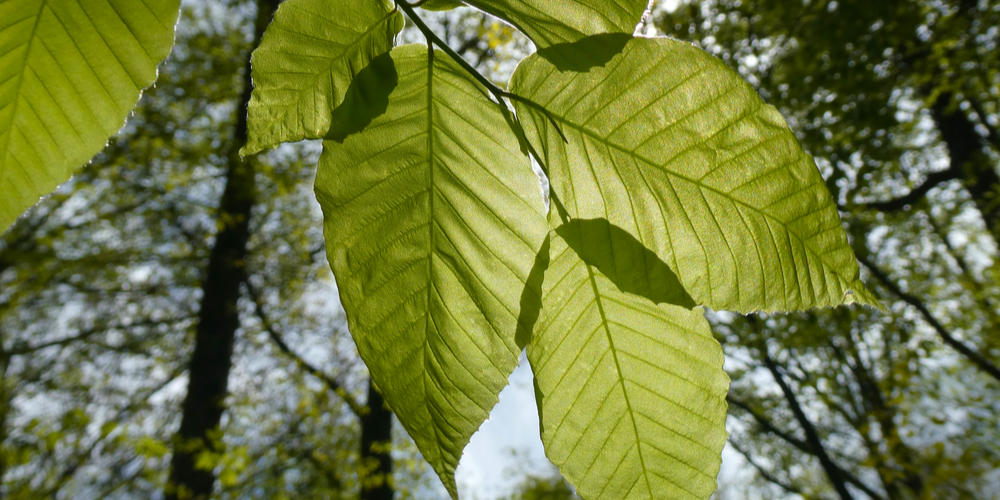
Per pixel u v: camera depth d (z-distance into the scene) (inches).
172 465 65.4
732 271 6.6
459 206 6.4
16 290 89.5
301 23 6.0
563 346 7.4
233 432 82.4
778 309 6.5
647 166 6.5
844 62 63.2
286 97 6.1
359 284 6.3
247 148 6.0
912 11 61.1
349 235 6.3
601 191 6.5
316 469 82.5
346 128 6.2
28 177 6.0
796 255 6.5
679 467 7.5
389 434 81.9
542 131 6.4
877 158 68.0
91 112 6.0
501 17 6.2
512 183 6.4
